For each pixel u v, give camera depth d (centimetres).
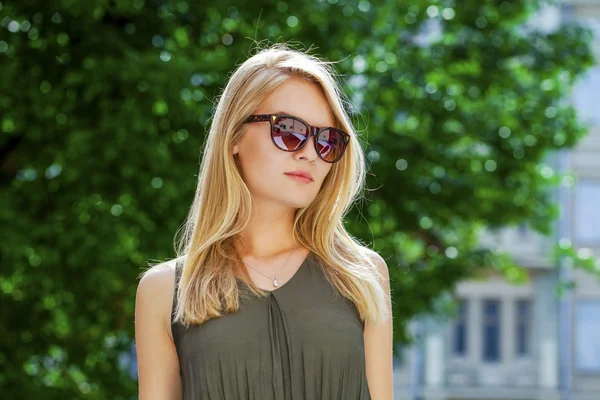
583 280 2967
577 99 2914
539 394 2970
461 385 2995
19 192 1127
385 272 312
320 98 297
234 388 280
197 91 1091
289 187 289
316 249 299
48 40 1114
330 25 1217
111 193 1095
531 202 1391
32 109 1079
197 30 1202
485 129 1347
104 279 1079
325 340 283
